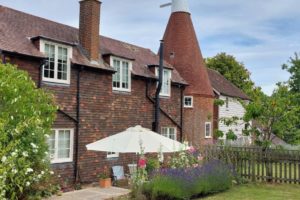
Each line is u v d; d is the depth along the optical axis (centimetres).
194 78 2648
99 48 1953
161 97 2220
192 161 1505
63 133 1611
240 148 1598
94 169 1738
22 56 1434
